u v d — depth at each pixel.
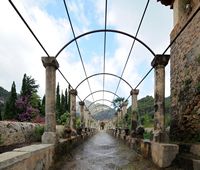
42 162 4.85
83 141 15.56
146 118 17.58
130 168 6.21
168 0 9.47
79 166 6.43
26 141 7.95
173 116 8.29
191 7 7.19
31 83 22.52
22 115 17.59
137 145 9.06
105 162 7.21
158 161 5.74
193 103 6.66
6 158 3.13
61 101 26.00
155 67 6.79
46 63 6.48
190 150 5.58
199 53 6.40
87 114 22.16
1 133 6.48
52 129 6.33
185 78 7.34
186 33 7.41
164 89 6.66
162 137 6.34
